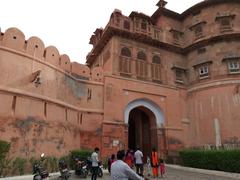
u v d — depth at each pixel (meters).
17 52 13.15
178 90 23.25
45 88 14.48
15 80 12.70
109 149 17.86
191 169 16.53
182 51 24.77
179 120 22.30
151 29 23.61
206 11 24.05
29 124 12.87
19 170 11.52
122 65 20.83
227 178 12.95
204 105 21.80
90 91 18.48
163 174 14.00
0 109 11.68
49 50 15.45
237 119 19.88
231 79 21.00
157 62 23.05
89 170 12.93
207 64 22.42
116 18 21.73
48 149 13.73
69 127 16.05
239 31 22.30
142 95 20.95
